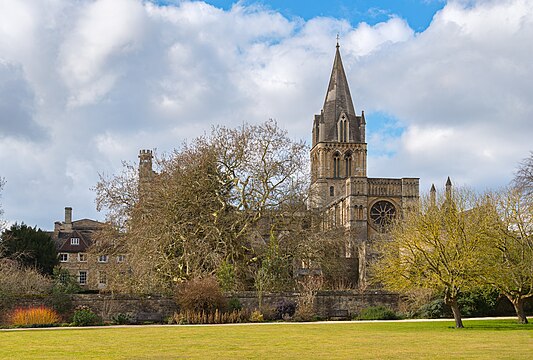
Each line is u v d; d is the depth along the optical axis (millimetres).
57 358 24828
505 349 27062
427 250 41844
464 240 41000
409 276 41625
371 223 114562
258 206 63312
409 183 115375
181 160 62750
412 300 54500
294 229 63906
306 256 62625
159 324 48094
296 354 25875
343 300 54844
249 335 35312
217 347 28766
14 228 83188
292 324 45844
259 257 61062
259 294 52969
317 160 132500
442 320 49000
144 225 59031
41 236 84250
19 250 80312
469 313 53000
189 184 61094
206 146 63688
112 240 62531
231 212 62375
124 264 58875
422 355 25219
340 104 132250
